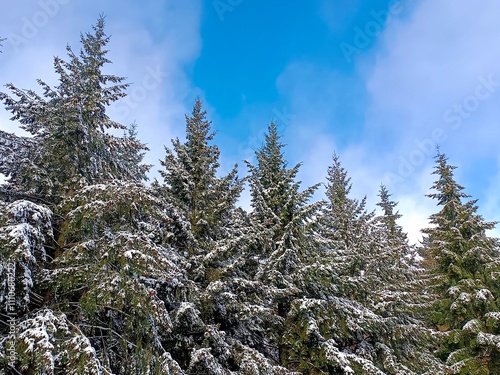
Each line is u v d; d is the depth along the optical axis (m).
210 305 10.03
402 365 12.85
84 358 5.91
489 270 17.17
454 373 15.30
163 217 8.36
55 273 7.27
